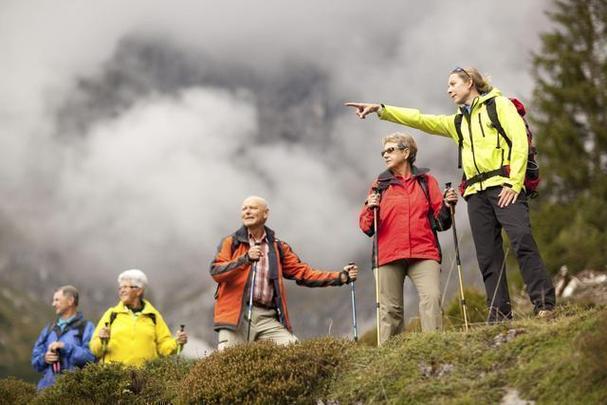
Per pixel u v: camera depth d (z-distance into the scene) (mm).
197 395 6172
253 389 6023
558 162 22328
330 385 5945
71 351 8906
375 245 6996
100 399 7203
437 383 5270
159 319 9188
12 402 8367
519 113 6637
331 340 6527
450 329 6531
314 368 6109
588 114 23453
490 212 6555
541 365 4938
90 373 7426
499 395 4910
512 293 15188
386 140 7230
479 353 5438
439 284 6734
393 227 6926
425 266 6781
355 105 7445
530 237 6227
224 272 7367
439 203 6973
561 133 22641
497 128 6461
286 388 5938
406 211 6926
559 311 5914
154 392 7172
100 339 8805
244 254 7328
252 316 7480
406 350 5781
